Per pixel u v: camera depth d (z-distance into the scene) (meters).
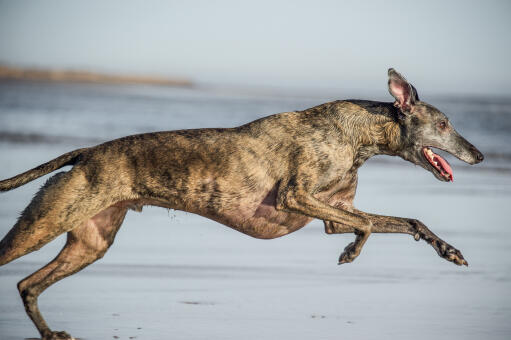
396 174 20.86
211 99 60.78
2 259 8.38
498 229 13.50
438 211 15.09
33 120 32.16
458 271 10.91
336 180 8.88
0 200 15.70
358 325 8.40
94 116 35.00
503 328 8.27
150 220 14.68
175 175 8.60
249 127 8.92
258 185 8.70
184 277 10.47
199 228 13.93
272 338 7.90
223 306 9.11
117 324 8.38
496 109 44.56
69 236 8.90
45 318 8.67
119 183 8.52
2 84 74.56
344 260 8.88
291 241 12.98
